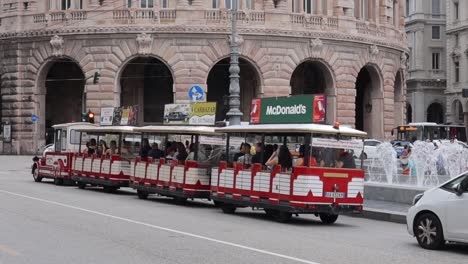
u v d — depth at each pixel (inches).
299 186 826.2
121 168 1245.1
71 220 793.6
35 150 2400.3
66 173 1389.0
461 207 612.7
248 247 622.8
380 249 639.1
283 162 861.8
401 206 1004.6
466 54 3558.1
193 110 1171.3
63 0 2413.9
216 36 2261.3
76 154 1373.0
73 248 592.7
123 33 2269.9
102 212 895.7
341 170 842.2
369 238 725.9
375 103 2576.3
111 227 738.8
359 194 853.8
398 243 686.5
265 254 583.8
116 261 534.9
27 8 2416.3
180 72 2260.1
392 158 1330.0
